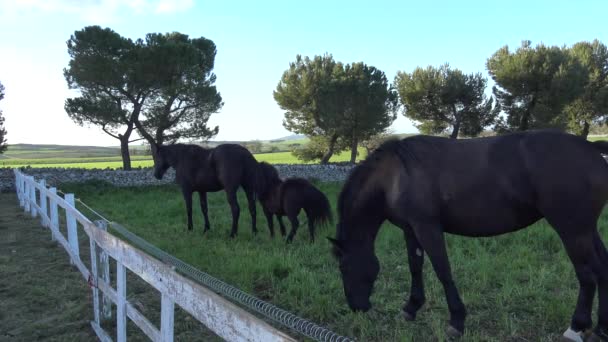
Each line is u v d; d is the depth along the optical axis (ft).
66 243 19.89
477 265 16.90
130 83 61.62
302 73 86.99
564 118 88.58
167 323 7.45
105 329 12.66
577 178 9.84
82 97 61.21
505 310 12.98
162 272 7.51
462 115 88.12
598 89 93.20
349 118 83.66
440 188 10.83
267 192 23.82
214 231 25.76
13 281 17.12
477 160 10.70
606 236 20.43
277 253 19.40
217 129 69.26
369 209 12.13
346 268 12.24
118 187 51.19
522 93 84.17
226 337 5.27
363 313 12.73
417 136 11.68
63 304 14.75
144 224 28.37
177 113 67.56
